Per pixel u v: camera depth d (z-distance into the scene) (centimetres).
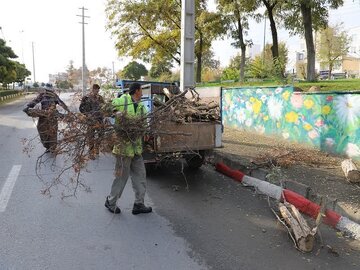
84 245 436
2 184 682
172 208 569
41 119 653
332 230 498
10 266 386
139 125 515
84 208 559
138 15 2786
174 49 3006
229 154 876
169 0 2709
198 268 386
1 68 3844
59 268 383
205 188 682
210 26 2667
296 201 581
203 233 475
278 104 1058
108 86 984
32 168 806
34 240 448
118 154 515
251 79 2486
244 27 2612
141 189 536
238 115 1291
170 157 716
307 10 1903
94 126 491
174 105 588
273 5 2202
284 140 1041
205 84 2766
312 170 720
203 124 720
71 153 502
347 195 570
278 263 400
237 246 439
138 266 388
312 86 1336
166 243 444
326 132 872
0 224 495
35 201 588
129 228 488
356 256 422
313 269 390
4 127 1556
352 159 801
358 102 777
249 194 646
